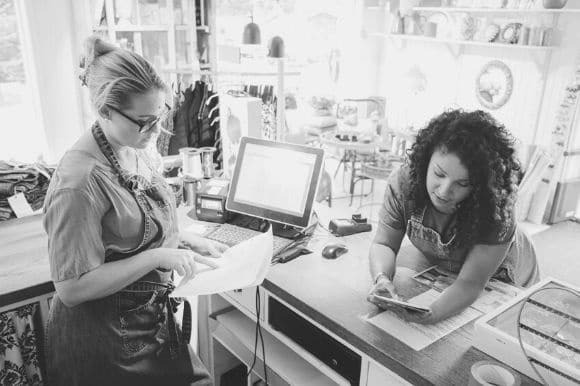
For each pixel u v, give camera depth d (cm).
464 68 539
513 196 133
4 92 320
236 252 153
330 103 592
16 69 318
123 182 125
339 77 627
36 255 167
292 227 187
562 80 454
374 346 120
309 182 181
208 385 162
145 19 352
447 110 142
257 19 536
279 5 548
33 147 337
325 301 141
